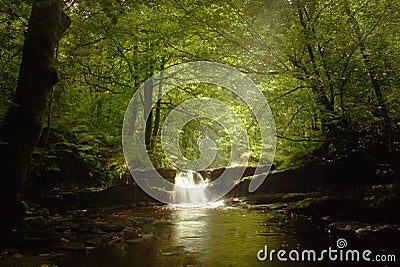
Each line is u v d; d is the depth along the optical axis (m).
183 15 9.82
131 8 9.08
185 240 6.52
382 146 9.49
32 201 9.44
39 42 6.49
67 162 11.90
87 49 10.82
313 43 9.03
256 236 6.80
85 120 14.59
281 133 11.51
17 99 6.34
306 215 9.09
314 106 9.77
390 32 8.59
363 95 8.90
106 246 6.00
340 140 9.97
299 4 8.89
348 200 8.58
